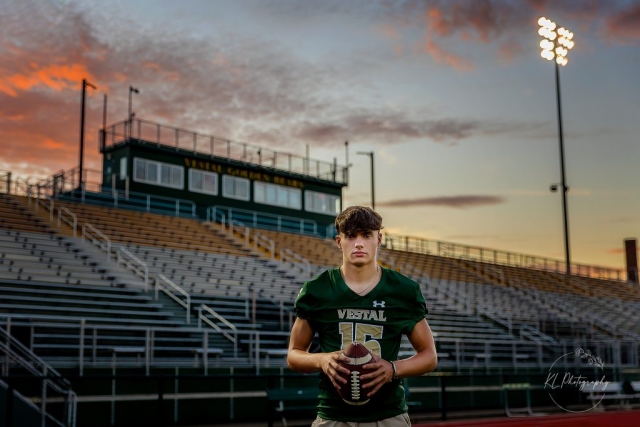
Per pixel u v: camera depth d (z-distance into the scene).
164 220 27.52
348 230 3.24
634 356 26.28
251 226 32.91
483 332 25.64
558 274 40.00
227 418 14.79
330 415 3.26
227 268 23.67
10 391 9.08
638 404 19.52
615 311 34.81
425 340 3.31
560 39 37.88
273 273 24.86
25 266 18.02
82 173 34.69
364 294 3.24
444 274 33.31
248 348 18.27
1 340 14.29
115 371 14.47
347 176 39.72
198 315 18.72
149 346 15.83
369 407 3.22
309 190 37.69
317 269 27.03
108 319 16.03
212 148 34.12
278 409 13.73
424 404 19.62
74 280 18.06
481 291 31.97
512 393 21.86
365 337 3.24
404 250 35.25
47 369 13.58
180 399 15.19
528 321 28.72
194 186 33.12
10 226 21.12
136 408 14.53
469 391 20.97
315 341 12.55
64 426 12.29
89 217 24.52
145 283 19.19
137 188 31.20
